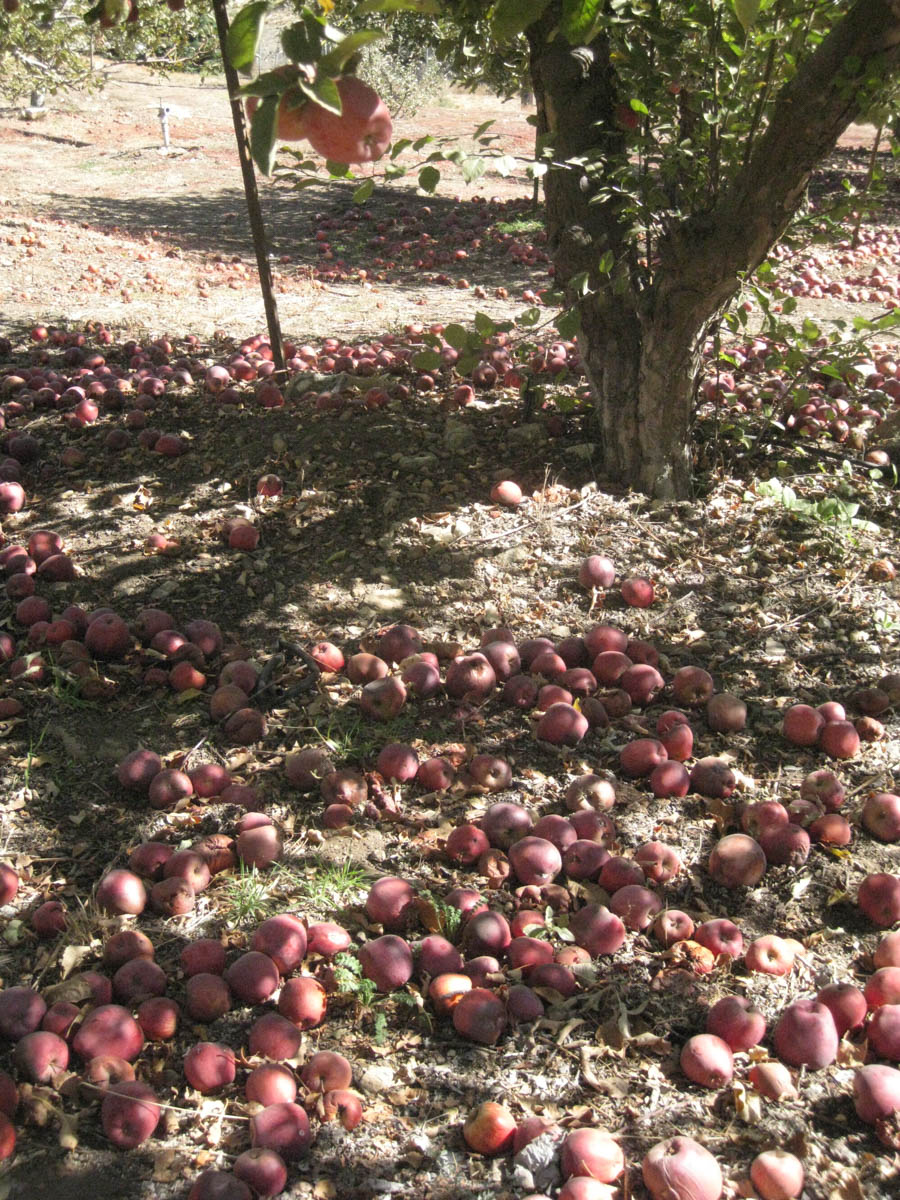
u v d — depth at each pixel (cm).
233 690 220
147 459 330
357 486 304
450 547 276
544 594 261
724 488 302
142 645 239
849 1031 157
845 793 203
